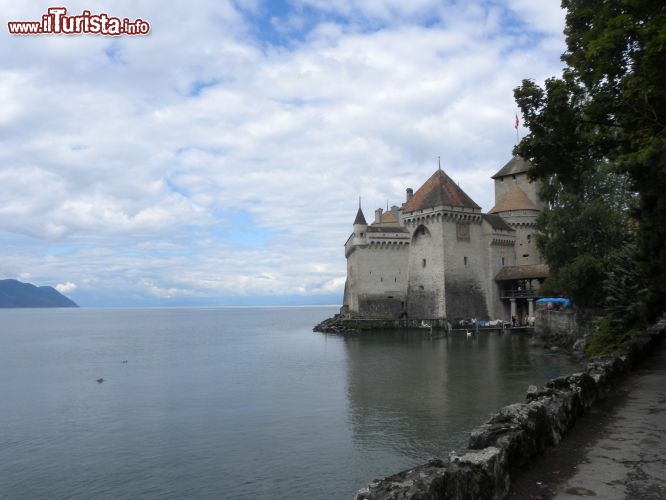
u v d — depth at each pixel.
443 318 92.75
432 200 96.50
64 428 33.72
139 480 24.09
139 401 41.78
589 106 19.00
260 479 23.36
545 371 45.16
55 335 135.00
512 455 8.44
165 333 139.25
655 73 14.94
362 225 102.69
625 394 15.66
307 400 38.97
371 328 98.88
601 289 47.09
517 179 105.44
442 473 6.52
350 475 23.33
